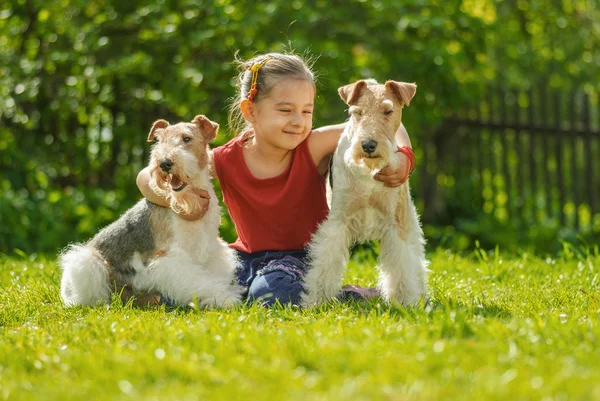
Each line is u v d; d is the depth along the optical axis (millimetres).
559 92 9922
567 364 2873
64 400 2662
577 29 13430
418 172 10031
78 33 9211
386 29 9125
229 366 2969
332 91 8750
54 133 9844
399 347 3170
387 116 4066
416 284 4445
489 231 9719
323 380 2762
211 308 4355
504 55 12688
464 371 2809
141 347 3311
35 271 5953
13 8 9570
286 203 4867
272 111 4629
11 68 9406
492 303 4391
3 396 2742
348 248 4605
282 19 8797
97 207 9391
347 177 4355
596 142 10875
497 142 10555
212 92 9211
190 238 4520
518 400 2512
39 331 3762
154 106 9648
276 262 4770
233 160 4934
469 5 12148
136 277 4531
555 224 9789
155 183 4273
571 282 5262
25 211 8938
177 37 8992
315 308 4215
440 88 9406
